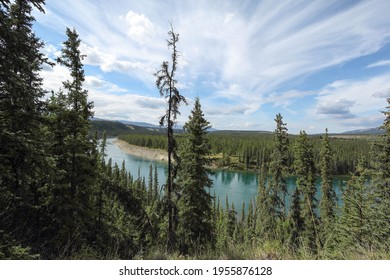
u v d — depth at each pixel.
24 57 7.55
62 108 14.07
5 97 7.30
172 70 16.61
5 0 6.86
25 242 10.22
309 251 6.70
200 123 21.84
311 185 27.44
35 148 7.50
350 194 22.86
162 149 170.25
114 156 165.25
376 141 20.16
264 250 6.84
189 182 20.11
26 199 10.95
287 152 27.08
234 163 128.88
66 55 14.45
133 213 17.73
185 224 19.62
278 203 26.59
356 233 17.00
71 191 13.85
